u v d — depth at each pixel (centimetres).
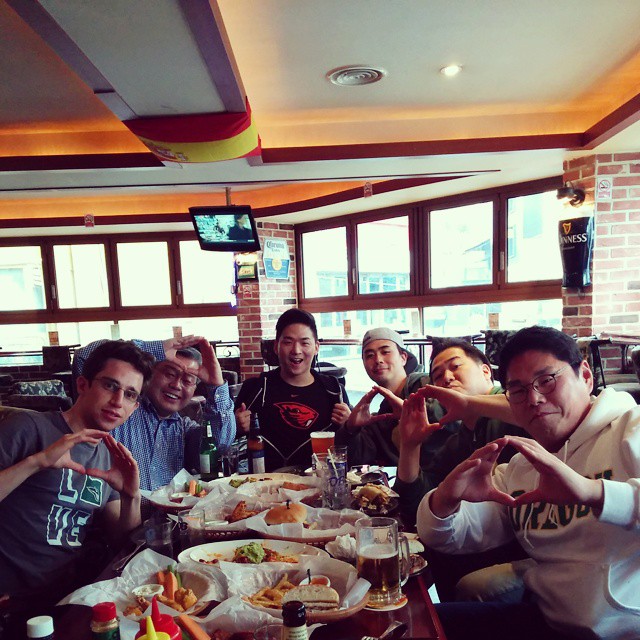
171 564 115
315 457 186
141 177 396
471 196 480
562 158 372
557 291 434
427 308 535
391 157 354
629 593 111
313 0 202
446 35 235
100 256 629
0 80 267
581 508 119
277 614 94
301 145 360
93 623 84
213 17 177
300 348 237
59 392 423
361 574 106
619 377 339
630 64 271
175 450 211
